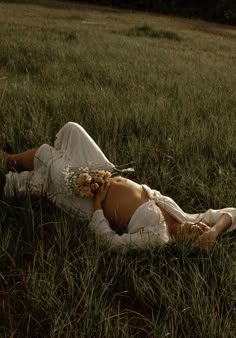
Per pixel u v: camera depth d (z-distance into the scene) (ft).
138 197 14.60
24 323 11.29
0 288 12.25
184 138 20.67
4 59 34.60
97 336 10.91
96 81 29.58
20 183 15.80
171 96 28.60
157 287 12.44
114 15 101.19
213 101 27.84
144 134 20.95
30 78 29.58
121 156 18.58
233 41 82.12
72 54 38.14
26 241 13.94
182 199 16.61
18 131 19.21
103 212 14.70
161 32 70.28
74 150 15.87
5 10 80.02
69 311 11.35
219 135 21.33
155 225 13.99
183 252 13.47
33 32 51.21
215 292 12.60
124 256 13.57
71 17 84.17
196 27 99.04
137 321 11.82
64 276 12.44
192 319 11.57
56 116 21.33
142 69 35.35
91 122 21.18
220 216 14.89
